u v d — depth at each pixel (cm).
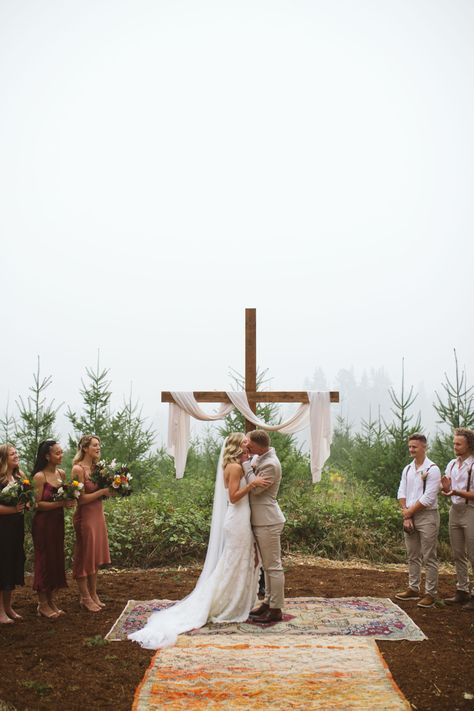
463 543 659
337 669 451
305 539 1008
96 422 1204
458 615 615
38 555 614
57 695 415
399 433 1234
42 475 622
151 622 579
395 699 397
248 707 387
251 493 621
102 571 864
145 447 1259
